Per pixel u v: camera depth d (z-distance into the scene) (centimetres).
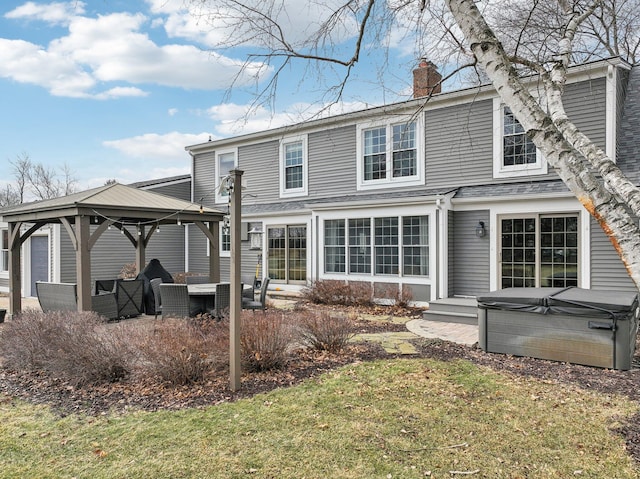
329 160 1402
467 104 1137
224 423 398
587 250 927
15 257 1024
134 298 975
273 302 1203
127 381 514
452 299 1028
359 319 958
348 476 311
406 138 1242
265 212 1443
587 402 450
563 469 319
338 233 1246
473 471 317
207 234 1068
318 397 461
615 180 290
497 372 556
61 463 332
